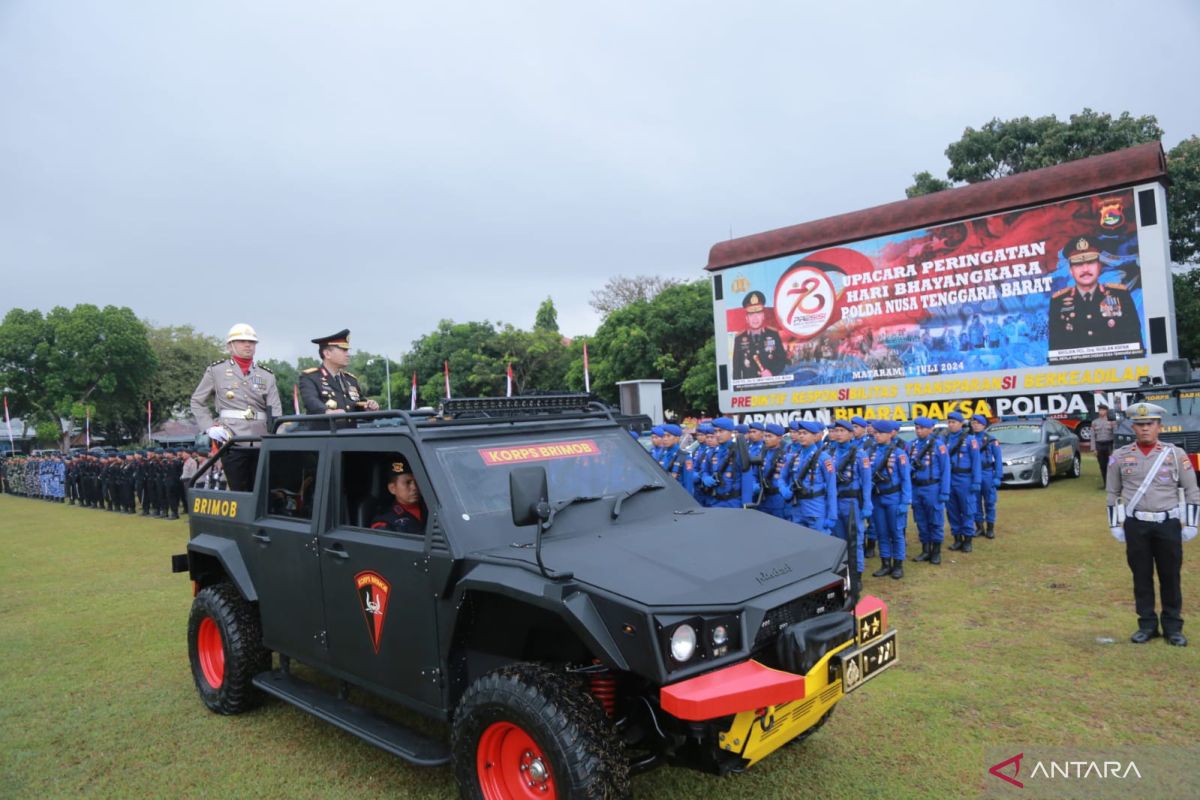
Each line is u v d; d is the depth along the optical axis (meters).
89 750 4.67
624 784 2.97
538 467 3.16
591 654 3.38
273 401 6.89
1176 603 5.64
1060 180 14.44
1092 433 14.61
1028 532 10.46
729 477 8.97
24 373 42.59
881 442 8.64
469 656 3.57
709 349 27.25
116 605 8.60
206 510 5.52
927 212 16.05
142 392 46.78
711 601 2.99
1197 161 22.03
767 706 2.86
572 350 36.06
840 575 3.54
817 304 17.67
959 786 3.78
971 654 5.68
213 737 4.80
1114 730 4.32
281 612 4.67
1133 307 13.73
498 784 3.31
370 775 4.20
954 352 15.79
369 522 4.39
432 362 38.16
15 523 18.70
